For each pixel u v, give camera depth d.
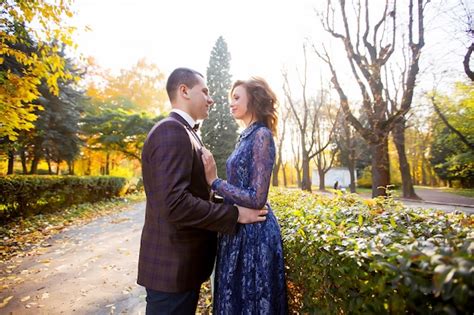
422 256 0.85
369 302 1.04
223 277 1.62
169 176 1.38
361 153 28.70
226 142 25.03
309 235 1.52
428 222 1.75
